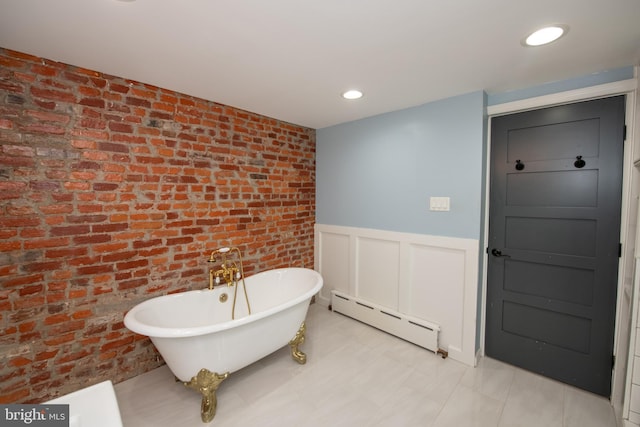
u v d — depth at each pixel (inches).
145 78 76.2
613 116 69.9
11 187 61.8
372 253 113.2
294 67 69.2
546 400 72.1
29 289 64.4
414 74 72.7
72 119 68.7
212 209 97.2
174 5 46.1
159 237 84.5
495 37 55.7
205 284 95.7
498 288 89.0
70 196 69.1
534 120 80.4
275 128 116.5
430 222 94.8
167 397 73.2
